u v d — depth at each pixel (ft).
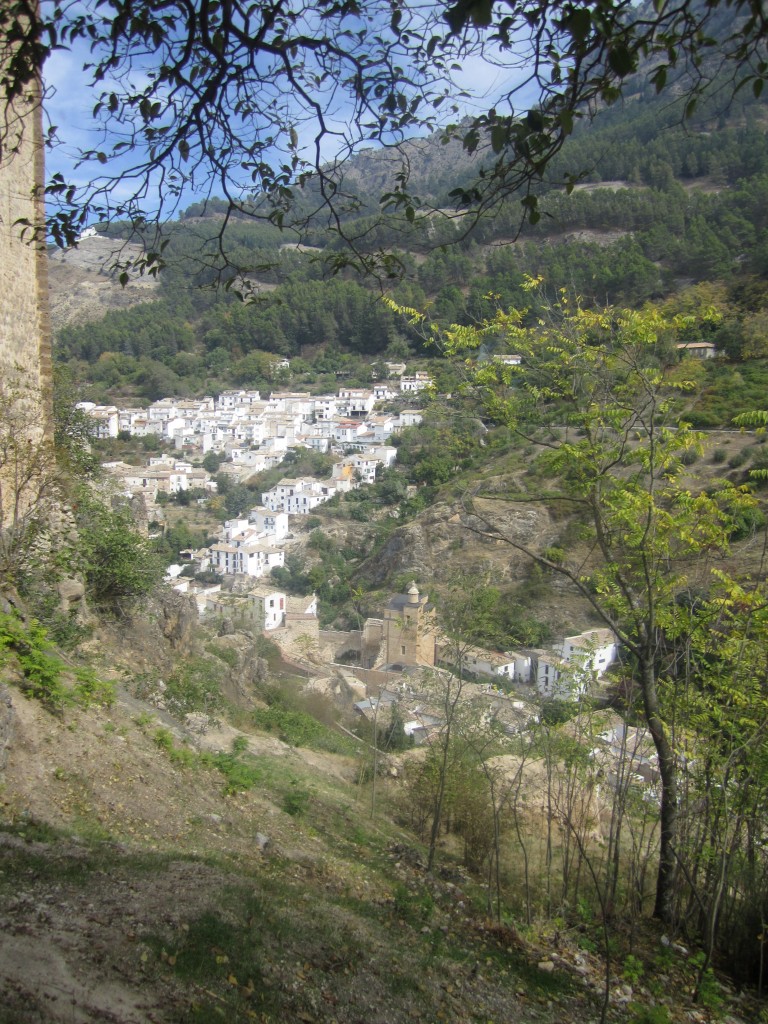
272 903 17.37
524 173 10.68
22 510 31.73
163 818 20.81
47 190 12.69
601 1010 18.16
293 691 56.85
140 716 27.89
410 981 16.02
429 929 20.25
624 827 36.19
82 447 47.80
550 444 31.17
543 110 10.03
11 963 11.18
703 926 23.63
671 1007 19.02
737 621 24.03
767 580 24.90
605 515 27.40
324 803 31.40
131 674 35.76
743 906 22.34
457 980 17.24
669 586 24.70
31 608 30.40
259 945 14.80
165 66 11.60
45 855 15.80
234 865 19.42
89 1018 10.53
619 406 25.93
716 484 27.37
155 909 14.69
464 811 32.71
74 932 12.80
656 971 20.95
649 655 24.43
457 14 8.46
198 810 22.61
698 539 26.22
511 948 20.98
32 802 18.13
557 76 9.84
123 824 19.35
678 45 9.87
